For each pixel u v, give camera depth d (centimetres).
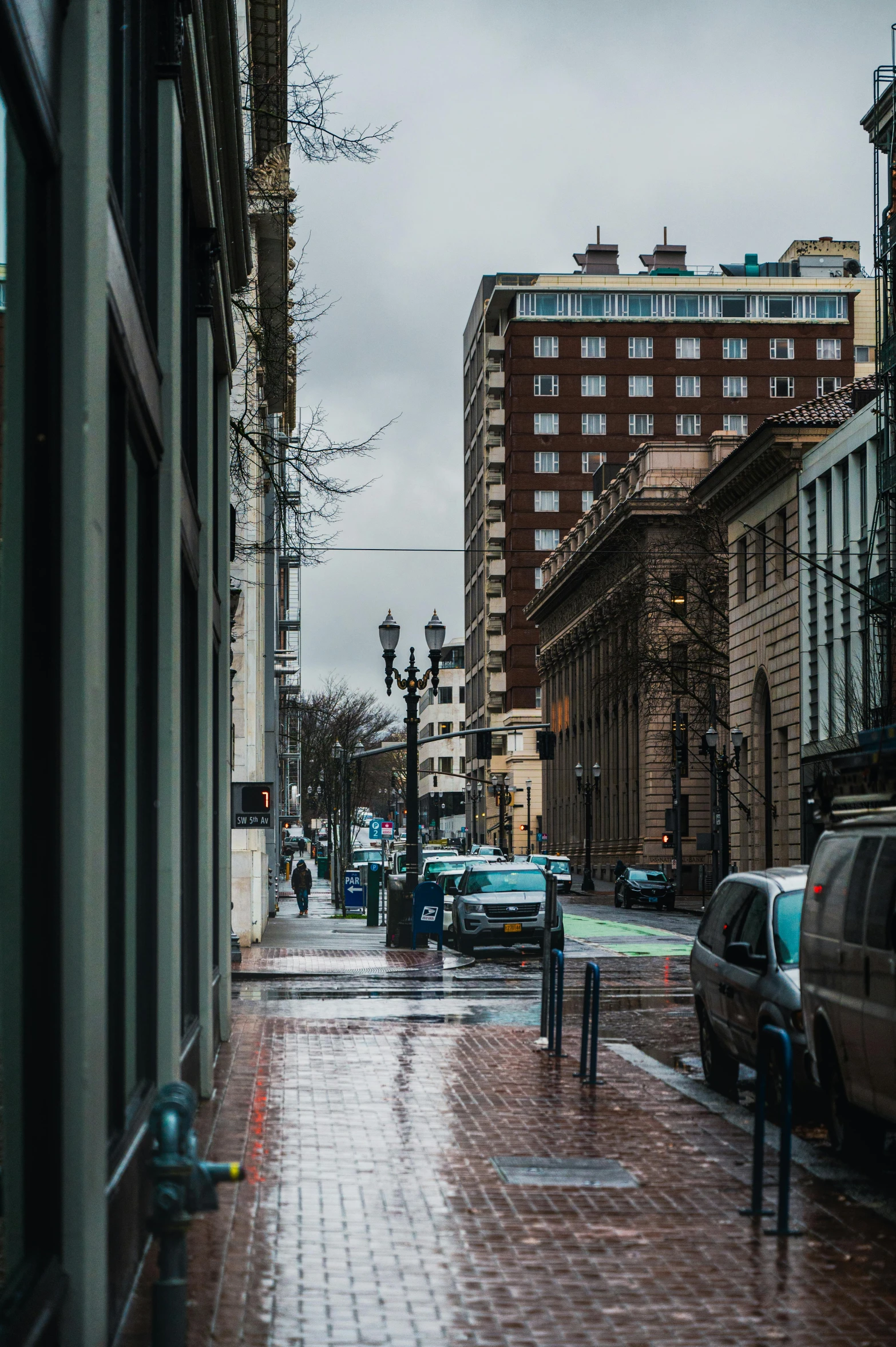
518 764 13538
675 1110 1306
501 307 14125
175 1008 923
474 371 15700
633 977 2877
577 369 13525
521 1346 661
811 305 13525
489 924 3278
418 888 3500
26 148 541
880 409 4700
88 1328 564
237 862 3684
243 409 2777
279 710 8356
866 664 4512
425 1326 686
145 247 945
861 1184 1023
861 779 1130
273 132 2402
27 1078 553
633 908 6184
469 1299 731
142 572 880
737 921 1446
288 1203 927
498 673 14188
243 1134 1159
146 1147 785
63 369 582
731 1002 1393
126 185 839
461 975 2856
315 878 11081
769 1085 1291
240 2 2483
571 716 11156
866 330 13688
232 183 1642
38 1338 488
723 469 6194
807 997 1182
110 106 746
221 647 1770
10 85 507
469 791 15762
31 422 561
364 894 5650
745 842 6194
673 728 7531
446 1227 874
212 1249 817
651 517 8081
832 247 14262
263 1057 1620
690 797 8175
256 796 3209
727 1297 743
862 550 4844
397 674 3769
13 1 486
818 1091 1250
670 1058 1752
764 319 13488
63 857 567
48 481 571
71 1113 566
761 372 13475
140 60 926
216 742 1766
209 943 1395
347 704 9388
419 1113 1265
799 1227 888
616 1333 681
